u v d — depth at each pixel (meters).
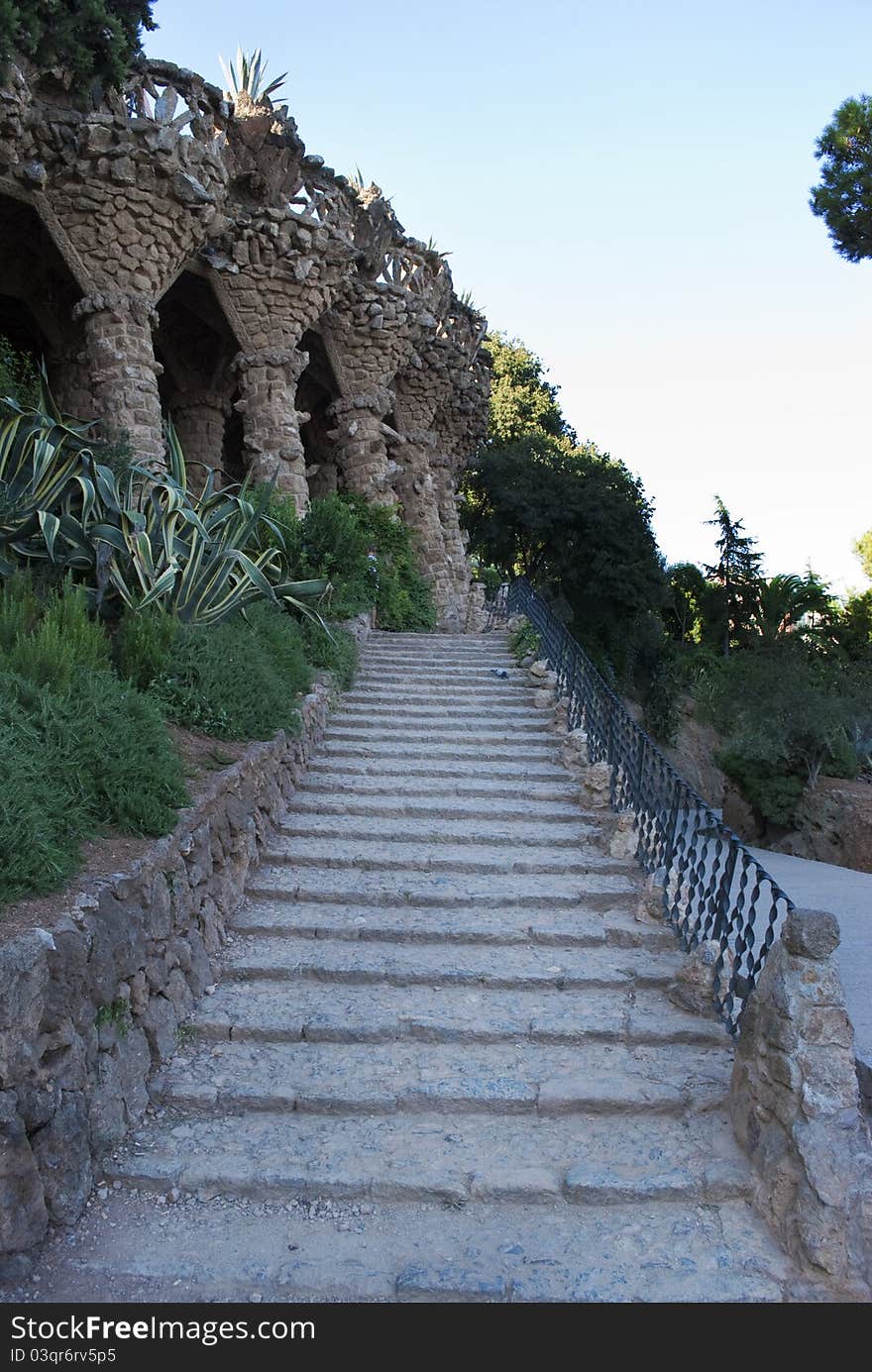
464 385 23.62
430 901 7.03
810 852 21.80
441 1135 4.68
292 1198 4.27
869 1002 7.79
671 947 6.52
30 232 13.51
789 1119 4.16
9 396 9.48
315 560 14.12
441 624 20.81
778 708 23.09
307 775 9.34
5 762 4.85
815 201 20.31
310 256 15.49
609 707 9.13
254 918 6.71
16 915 4.21
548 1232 4.11
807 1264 3.88
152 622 7.88
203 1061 5.16
